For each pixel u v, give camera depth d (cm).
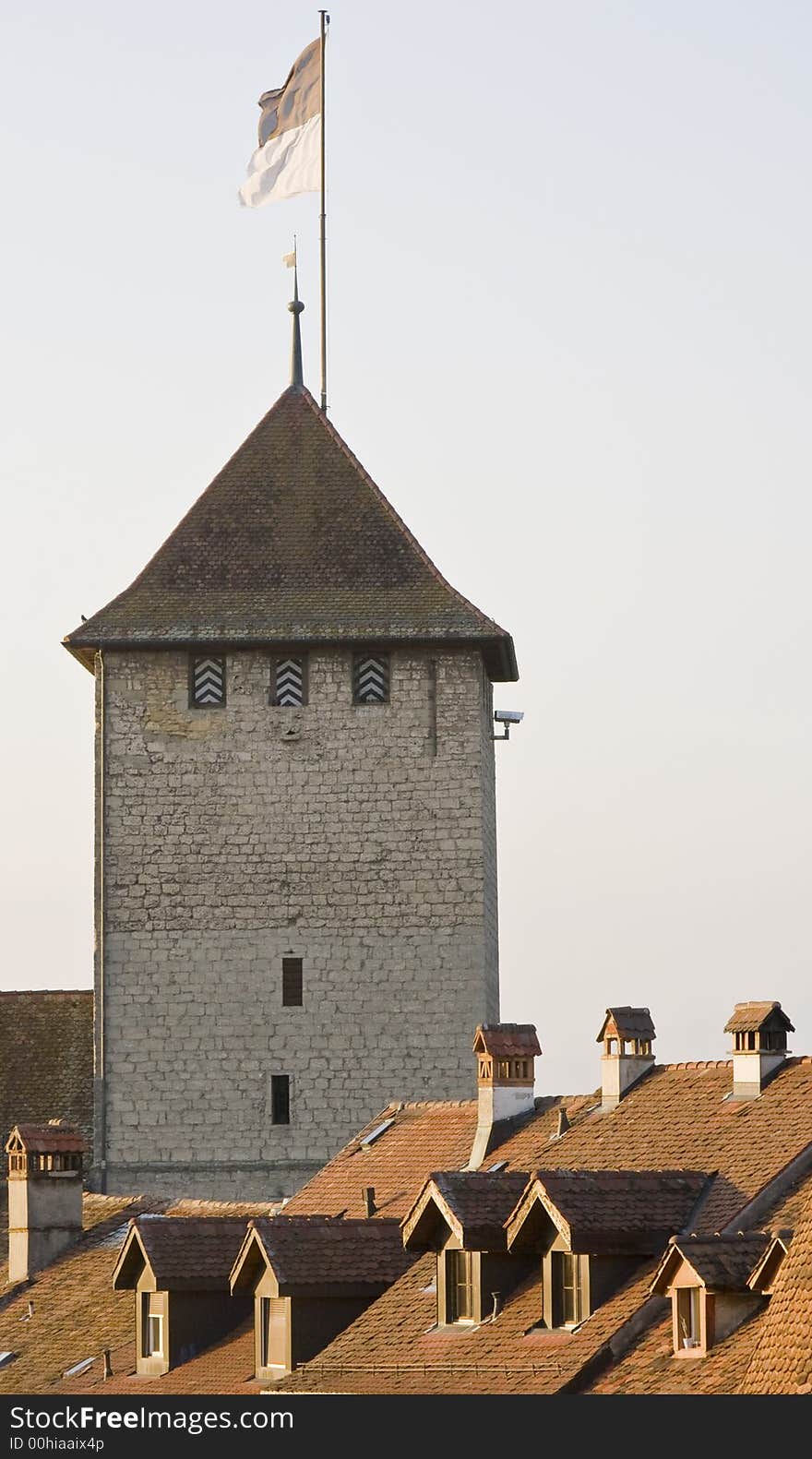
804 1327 11162
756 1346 11819
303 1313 15450
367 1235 15788
